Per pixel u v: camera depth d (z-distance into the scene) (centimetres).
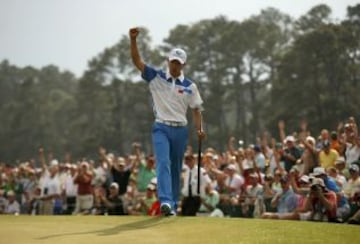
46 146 10319
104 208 2234
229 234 1040
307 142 1966
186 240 986
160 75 1345
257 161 2281
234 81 7994
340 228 1122
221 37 7931
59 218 1294
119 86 9175
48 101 11406
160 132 1339
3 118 10762
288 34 8262
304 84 5981
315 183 1565
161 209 1271
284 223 1166
